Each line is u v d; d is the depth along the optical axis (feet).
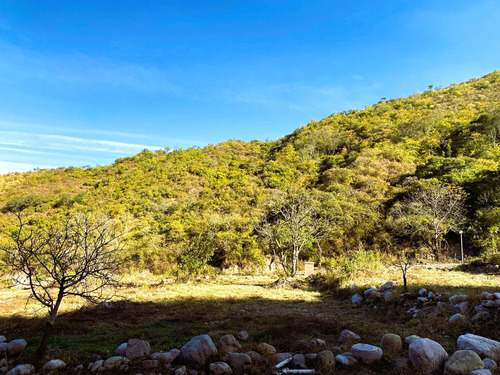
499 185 65.92
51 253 15.38
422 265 53.01
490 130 104.63
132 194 114.01
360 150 132.77
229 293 36.27
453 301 21.66
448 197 68.08
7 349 14.89
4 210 115.14
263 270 62.18
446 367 11.87
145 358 14.07
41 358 14.10
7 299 35.88
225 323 22.02
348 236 70.44
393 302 25.80
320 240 68.23
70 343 17.31
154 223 87.66
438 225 62.34
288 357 14.40
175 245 66.44
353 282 36.60
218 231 71.92
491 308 18.99
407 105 194.08
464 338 13.97
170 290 38.81
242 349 15.35
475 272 41.39
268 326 21.02
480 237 60.34
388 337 15.42
